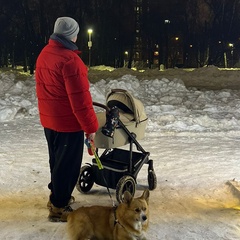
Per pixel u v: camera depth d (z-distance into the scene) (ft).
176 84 60.18
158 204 18.74
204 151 28.27
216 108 44.19
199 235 15.37
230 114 41.04
